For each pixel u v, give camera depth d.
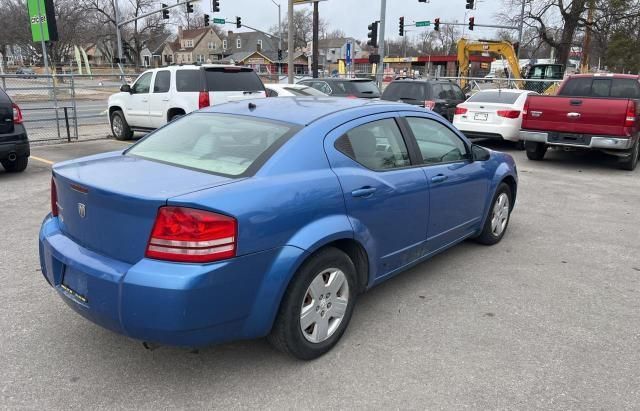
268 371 3.24
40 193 7.61
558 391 3.09
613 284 4.71
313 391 3.05
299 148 3.30
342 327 3.53
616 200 8.05
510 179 5.77
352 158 3.60
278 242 2.97
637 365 3.38
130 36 78.69
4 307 3.99
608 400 3.02
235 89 12.15
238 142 3.44
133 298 2.68
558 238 6.05
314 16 22.42
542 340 3.67
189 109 11.72
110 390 3.02
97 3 72.75
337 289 3.42
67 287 3.09
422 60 47.44
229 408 2.89
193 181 2.98
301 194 3.12
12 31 68.25
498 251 5.54
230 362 3.33
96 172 3.20
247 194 2.88
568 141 10.32
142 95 12.66
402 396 3.02
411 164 4.16
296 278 3.12
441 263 5.15
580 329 3.85
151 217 2.71
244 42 107.50
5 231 5.82
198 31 103.81
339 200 3.35
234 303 2.84
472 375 3.23
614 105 9.71
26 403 2.88
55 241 3.21
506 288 4.56
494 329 3.82
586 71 38.38
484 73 44.88
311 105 4.00
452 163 4.67
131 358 3.35
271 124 3.56
